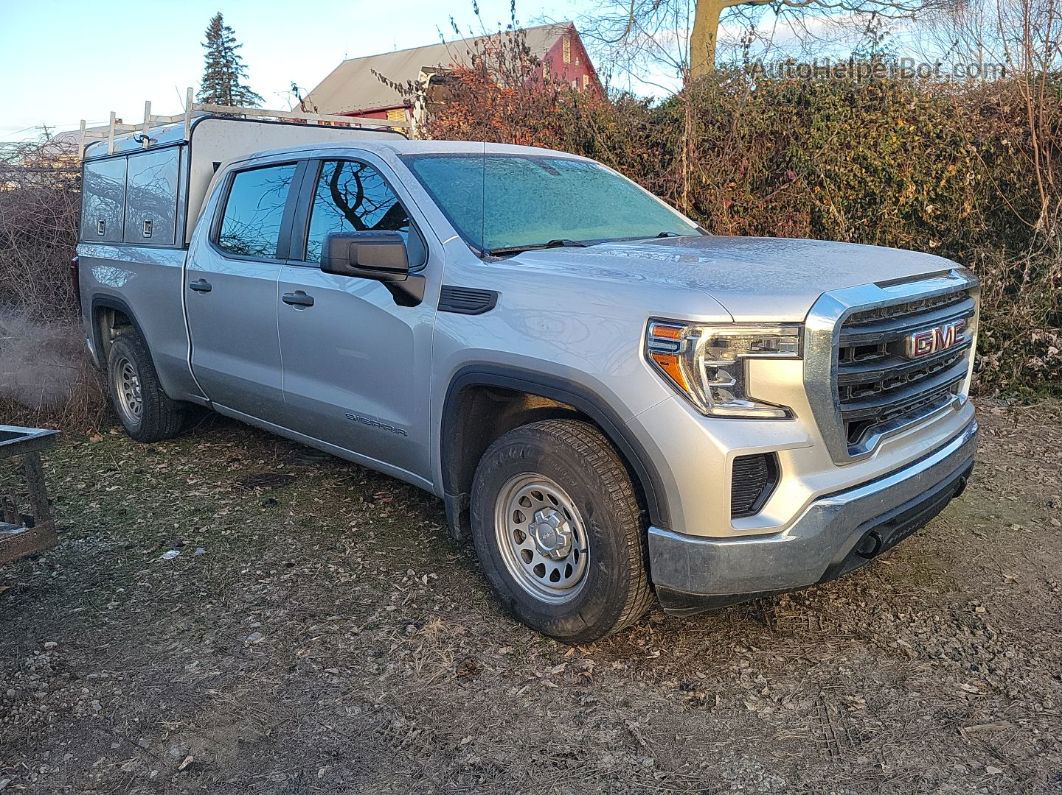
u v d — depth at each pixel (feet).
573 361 9.77
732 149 28.04
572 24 39.75
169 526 14.99
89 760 8.91
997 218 25.30
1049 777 8.32
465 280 11.27
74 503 16.24
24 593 12.58
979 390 22.95
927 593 11.91
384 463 13.41
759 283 9.39
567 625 10.44
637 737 9.09
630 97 30.71
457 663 10.52
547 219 12.97
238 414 16.76
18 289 24.35
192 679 10.31
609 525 9.75
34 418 21.79
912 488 10.12
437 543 13.93
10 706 9.83
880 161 25.71
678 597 9.50
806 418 9.12
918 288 10.18
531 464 10.41
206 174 17.47
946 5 25.85
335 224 13.69
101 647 11.07
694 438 8.94
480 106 31.58
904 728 9.11
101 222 20.86
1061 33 24.21
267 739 9.20
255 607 12.02
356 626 11.44
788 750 8.82
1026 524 14.20
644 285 9.57
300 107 35.19
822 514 9.16
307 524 14.88
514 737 9.14
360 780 8.57
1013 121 24.67
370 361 12.75
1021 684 9.81
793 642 10.77
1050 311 23.25
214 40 140.77
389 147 13.43
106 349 21.12
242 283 15.21
